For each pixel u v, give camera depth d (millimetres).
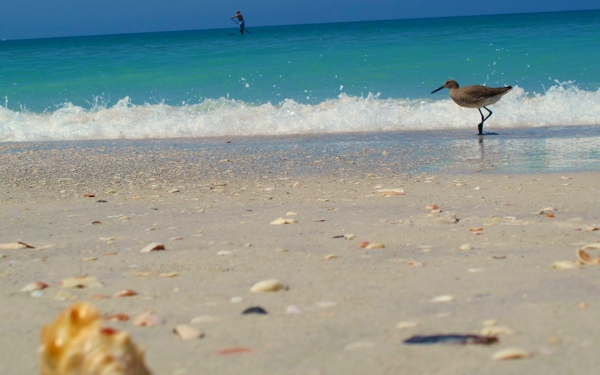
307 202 5867
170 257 3809
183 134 11891
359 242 4168
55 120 13133
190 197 6277
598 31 24422
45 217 5328
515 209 5352
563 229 4496
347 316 2545
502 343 2152
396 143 10258
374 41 24234
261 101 15586
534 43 22125
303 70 19297
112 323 2521
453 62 19609
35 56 23625
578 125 11703
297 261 3629
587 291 2791
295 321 2488
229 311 2668
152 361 2090
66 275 3434
